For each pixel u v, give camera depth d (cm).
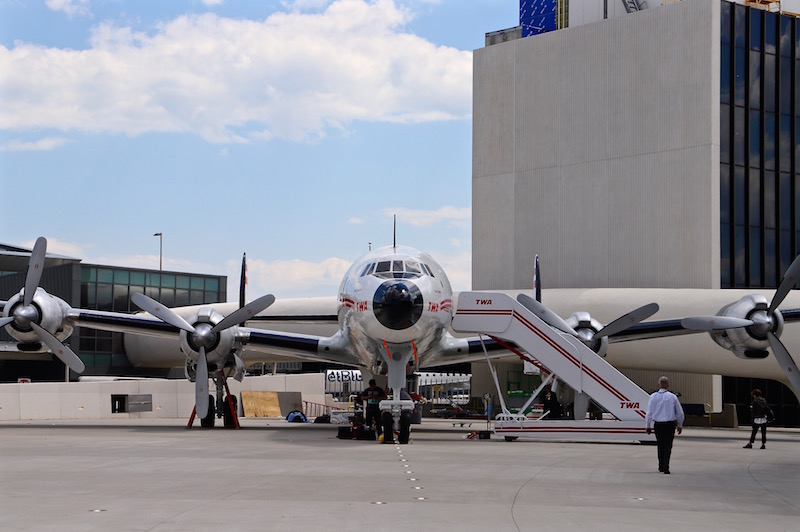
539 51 4366
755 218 4091
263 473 1269
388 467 1372
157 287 5222
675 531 821
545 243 4316
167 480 1176
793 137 4209
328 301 4100
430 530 814
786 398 4094
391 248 2138
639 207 4041
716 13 3866
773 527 850
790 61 4222
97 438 2038
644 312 2234
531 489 1115
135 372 5156
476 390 4388
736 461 1608
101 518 860
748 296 2308
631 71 4078
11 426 2664
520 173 4412
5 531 788
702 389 3762
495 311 2053
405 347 1969
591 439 1958
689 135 3906
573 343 2105
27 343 2375
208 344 2341
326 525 833
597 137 4175
